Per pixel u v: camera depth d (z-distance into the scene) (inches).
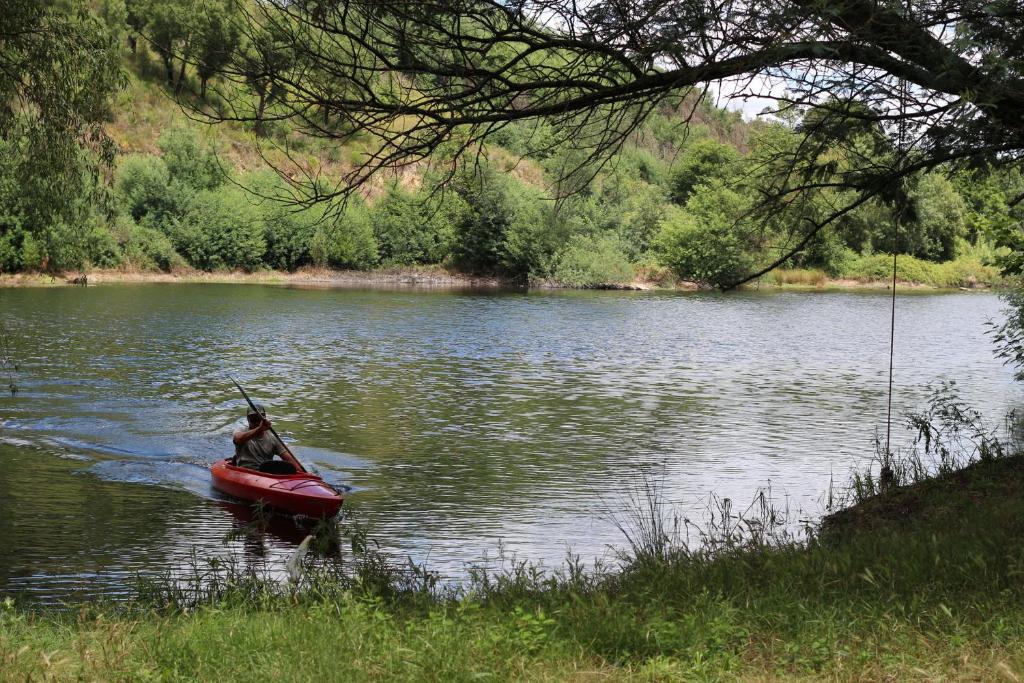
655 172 2768.2
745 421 763.4
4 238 2069.4
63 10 490.9
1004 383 995.9
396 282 2783.0
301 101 256.7
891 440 682.8
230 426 713.6
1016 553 263.7
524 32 260.2
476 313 1761.8
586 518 482.6
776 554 304.2
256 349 1154.0
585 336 1403.8
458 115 268.8
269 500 498.0
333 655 204.5
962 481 427.5
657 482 557.6
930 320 1787.6
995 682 181.9
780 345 1342.3
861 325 1667.1
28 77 485.7
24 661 203.2
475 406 815.1
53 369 948.0
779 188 318.3
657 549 344.8
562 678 191.6
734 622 225.1
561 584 300.0
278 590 314.2
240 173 2738.7
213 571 345.7
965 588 240.8
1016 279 635.5
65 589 363.9
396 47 257.9
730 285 334.0
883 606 228.5
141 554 418.6
